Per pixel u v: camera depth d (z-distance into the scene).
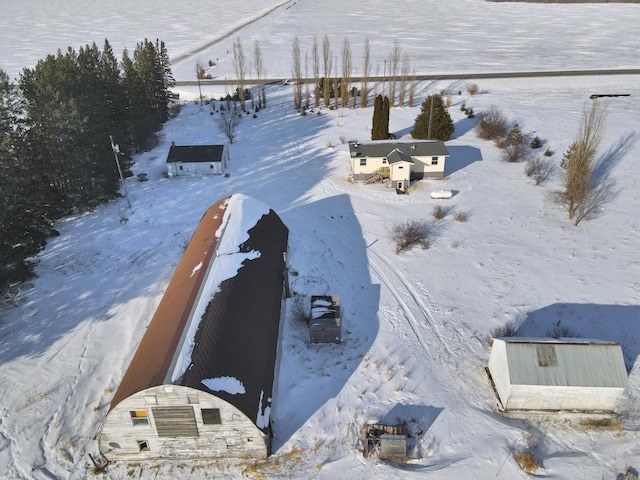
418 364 23.61
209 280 23.92
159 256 32.88
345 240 34.88
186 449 18.94
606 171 44.72
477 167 47.34
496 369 22.02
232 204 31.80
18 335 25.70
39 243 33.22
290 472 18.55
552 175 44.66
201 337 19.94
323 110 67.69
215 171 46.97
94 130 40.25
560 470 18.48
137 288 29.45
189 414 17.98
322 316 24.80
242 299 23.11
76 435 20.03
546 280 30.23
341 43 120.38
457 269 31.44
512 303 28.17
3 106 36.81
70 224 37.81
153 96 63.94
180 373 17.92
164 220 38.06
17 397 21.80
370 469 18.61
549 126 56.47
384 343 24.92
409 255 33.03
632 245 33.72
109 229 36.84
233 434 18.45
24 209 33.16
